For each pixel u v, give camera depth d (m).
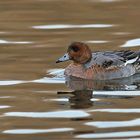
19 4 27.94
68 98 16.92
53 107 16.16
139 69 19.86
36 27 24.58
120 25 24.59
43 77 18.84
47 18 25.73
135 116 15.41
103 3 27.88
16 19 25.69
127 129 14.61
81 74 19.27
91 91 17.66
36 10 26.94
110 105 16.27
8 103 16.47
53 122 15.14
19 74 19.02
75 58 19.58
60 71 19.53
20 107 16.14
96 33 23.64
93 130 14.60
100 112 15.74
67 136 14.27
